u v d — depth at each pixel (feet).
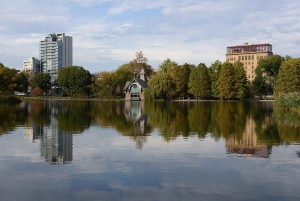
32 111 139.33
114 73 367.66
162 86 294.46
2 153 48.08
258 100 317.22
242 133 69.05
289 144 55.42
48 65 654.53
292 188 32.45
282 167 40.06
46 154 47.37
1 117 108.06
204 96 327.06
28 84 465.47
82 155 46.73
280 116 112.37
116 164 41.39
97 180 34.78
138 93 345.51
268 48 512.22
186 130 74.43
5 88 245.45
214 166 40.52
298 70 239.30
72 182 34.09
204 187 32.73
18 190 31.71
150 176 36.24
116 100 324.39
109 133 69.46
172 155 46.68
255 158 44.88
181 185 33.30
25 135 66.23
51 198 29.68
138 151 49.57
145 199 29.53
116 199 29.48
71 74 386.52
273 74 354.54
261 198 29.86
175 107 178.50
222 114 123.44
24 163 41.88
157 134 67.87
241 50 534.37
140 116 114.42
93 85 374.43
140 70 424.87
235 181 34.60
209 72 334.03
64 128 78.38
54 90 493.77
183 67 340.18
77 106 188.14
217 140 59.72
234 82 299.17
